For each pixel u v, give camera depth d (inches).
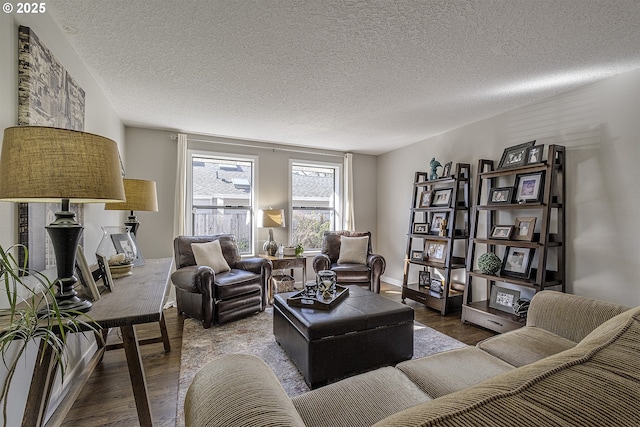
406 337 90.0
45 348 45.4
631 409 17.4
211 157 175.5
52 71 67.9
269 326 122.5
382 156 219.3
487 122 140.6
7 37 53.6
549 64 90.6
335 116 138.9
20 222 55.7
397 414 20.0
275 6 65.9
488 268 120.3
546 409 17.3
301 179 203.8
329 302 91.6
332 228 212.7
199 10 67.1
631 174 92.7
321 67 93.3
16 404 52.1
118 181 48.7
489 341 65.6
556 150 106.2
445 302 136.0
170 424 64.9
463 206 147.4
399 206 201.3
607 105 98.8
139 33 75.4
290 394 75.6
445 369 53.7
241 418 24.6
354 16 69.3
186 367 88.5
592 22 70.9
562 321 65.7
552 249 112.3
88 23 71.2
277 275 181.8
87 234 91.3
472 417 17.0
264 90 110.2
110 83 103.8
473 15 68.8
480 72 96.3
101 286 67.1
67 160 42.4
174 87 107.3
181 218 159.2
